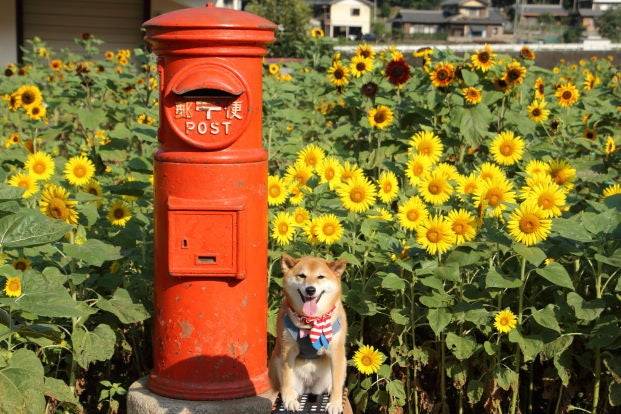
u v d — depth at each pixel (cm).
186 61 364
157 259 384
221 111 369
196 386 381
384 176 466
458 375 407
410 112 630
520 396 434
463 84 623
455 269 396
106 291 440
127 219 449
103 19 1686
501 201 412
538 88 689
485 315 393
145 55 725
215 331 379
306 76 908
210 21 358
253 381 387
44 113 658
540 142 637
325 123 824
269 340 454
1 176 409
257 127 380
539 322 386
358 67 670
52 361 414
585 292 422
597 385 397
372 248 443
